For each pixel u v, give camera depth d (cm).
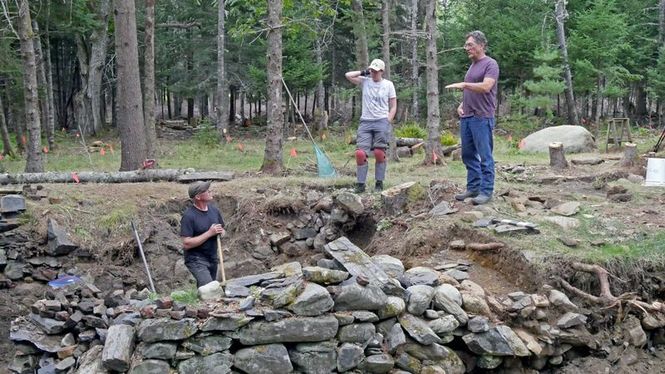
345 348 513
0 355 766
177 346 496
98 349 532
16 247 872
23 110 2125
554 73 2014
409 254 725
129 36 1223
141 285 883
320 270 533
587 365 578
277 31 1160
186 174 1138
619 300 593
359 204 895
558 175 1045
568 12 2502
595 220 749
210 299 538
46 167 1515
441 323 544
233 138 2520
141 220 945
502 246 664
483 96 766
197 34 2905
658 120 2627
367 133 942
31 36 1202
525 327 572
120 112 1244
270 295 516
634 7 2633
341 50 3128
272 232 953
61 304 624
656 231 712
